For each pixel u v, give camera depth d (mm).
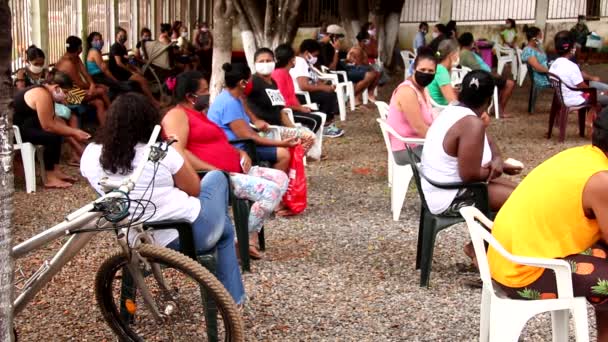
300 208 6168
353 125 11164
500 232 3371
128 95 3549
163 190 3572
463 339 3951
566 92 9695
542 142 9875
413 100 6066
